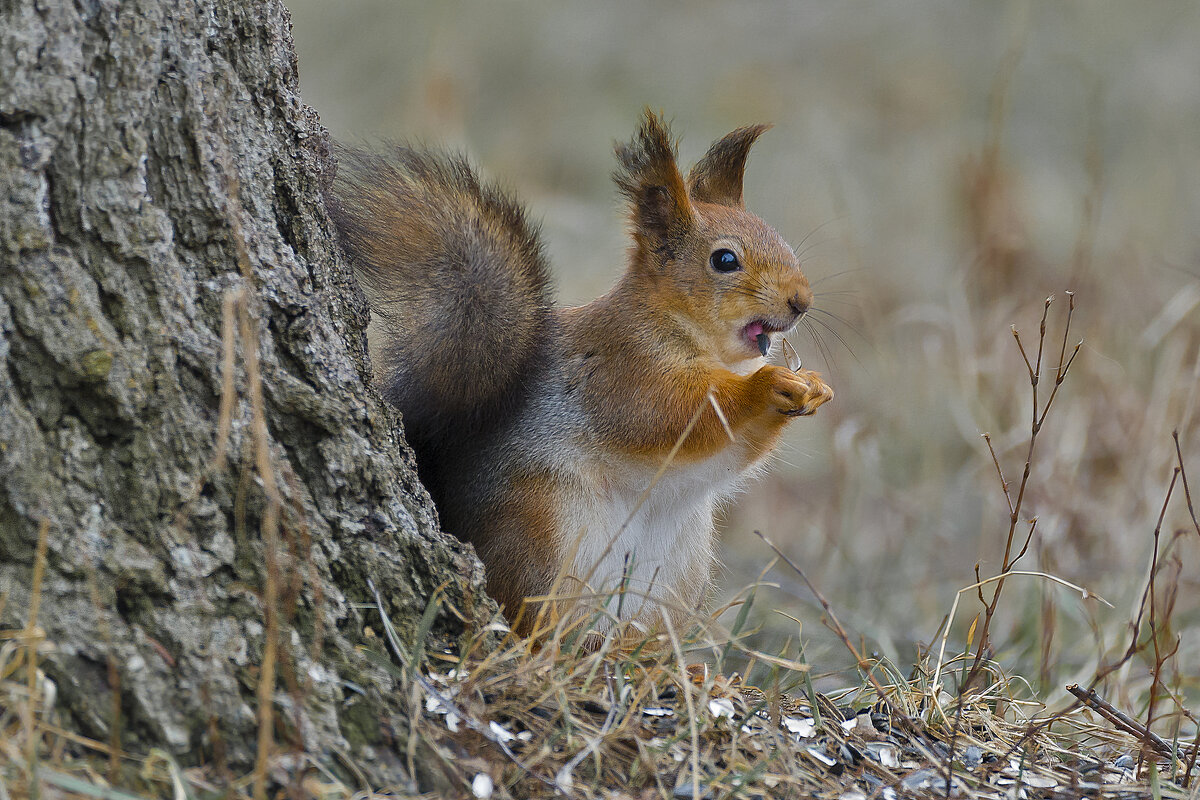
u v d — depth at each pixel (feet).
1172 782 19.52
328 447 17.79
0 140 15.60
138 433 15.92
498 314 24.29
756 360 27.86
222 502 16.40
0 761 13.52
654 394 25.08
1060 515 34.42
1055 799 18.38
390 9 75.10
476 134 70.28
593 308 26.61
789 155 68.64
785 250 26.35
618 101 75.46
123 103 16.51
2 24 15.75
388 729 15.94
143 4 16.75
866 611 35.42
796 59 83.66
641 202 26.40
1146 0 84.79
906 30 85.97
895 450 43.83
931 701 20.58
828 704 20.18
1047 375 40.37
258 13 18.90
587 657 18.94
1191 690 28.84
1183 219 62.13
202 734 14.89
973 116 75.25
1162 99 75.41
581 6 86.33
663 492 26.12
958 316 43.57
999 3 87.45
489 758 16.24
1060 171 67.31
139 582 15.39
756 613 34.42
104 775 14.10
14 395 15.35
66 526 15.24
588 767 16.66
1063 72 78.64
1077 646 31.30
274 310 17.85
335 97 67.46
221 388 16.62
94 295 15.98
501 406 25.17
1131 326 45.21
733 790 16.44
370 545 17.81
